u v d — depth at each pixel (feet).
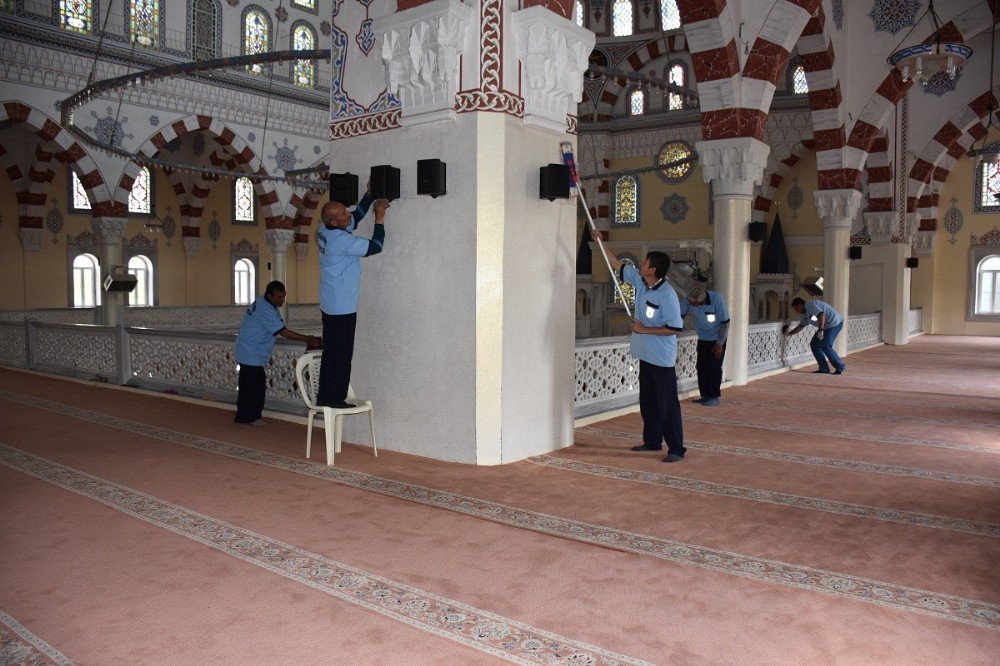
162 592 9.09
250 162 58.95
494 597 9.05
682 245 55.42
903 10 36.52
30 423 20.16
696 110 62.95
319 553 10.47
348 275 15.69
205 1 54.90
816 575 9.84
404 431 17.07
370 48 17.48
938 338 58.70
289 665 7.41
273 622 8.33
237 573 9.71
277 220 61.57
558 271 17.48
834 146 38.73
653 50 64.69
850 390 28.60
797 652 7.73
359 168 17.78
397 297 17.06
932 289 63.26
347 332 15.88
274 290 20.07
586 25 66.13
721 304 24.06
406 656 7.61
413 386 16.85
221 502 12.88
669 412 16.39
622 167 67.15
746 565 10.18
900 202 51.75
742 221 28.96
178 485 13.93
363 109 17.66
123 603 8.77
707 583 9.54
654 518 12.25
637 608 8.78
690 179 63.93
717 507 12.91
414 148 16.67
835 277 41.04
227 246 73.82
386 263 17.24
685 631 8.20
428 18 15.43
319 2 62.95
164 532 11.28
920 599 9.10
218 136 57.06
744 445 18.21
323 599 8.95
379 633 8.10
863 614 8.66
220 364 23.88
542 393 17.12
